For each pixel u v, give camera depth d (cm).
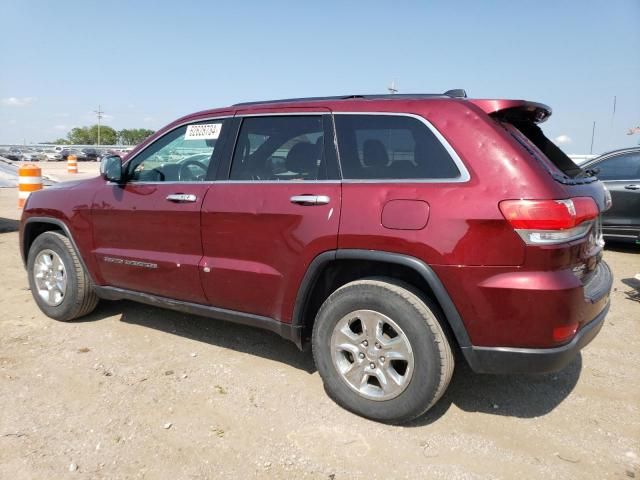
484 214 265
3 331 435
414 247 279
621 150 832
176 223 373
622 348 425
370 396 302
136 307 503
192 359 387
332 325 312
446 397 338
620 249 855
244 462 267
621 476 260
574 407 329
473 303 270
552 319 259
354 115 321
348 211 300
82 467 260
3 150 5128
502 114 300
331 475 258
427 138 294
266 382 353
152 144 409
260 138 355
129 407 317
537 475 260
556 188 266
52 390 335
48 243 456
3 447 274
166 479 254
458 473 261
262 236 333
